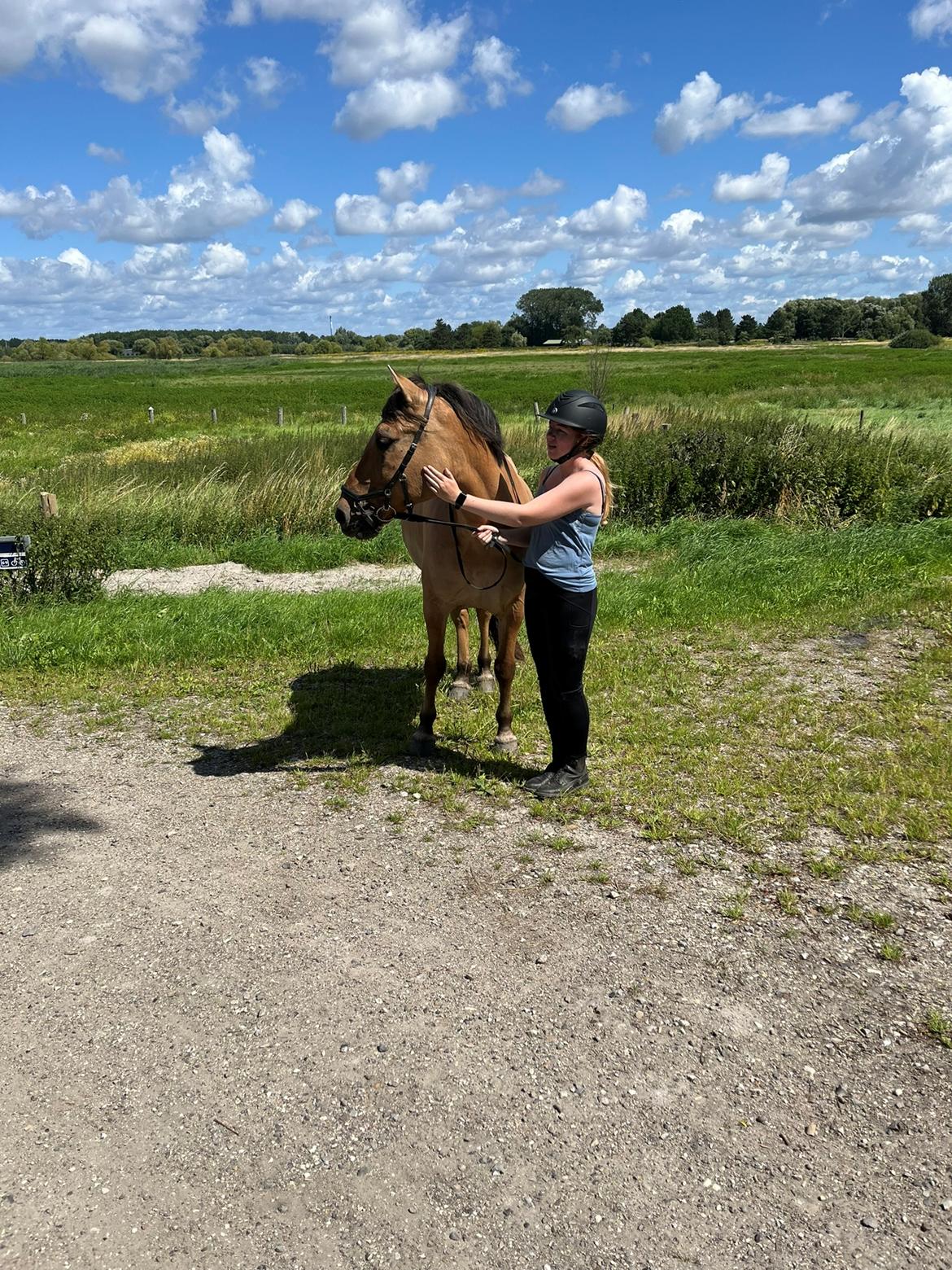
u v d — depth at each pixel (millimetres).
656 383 44406
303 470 14852
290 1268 1991
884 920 3256
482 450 4223
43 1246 2037
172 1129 2389
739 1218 2117
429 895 3523
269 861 3812
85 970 3080
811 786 4371
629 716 5410
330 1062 2631
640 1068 2598
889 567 9180
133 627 7508
